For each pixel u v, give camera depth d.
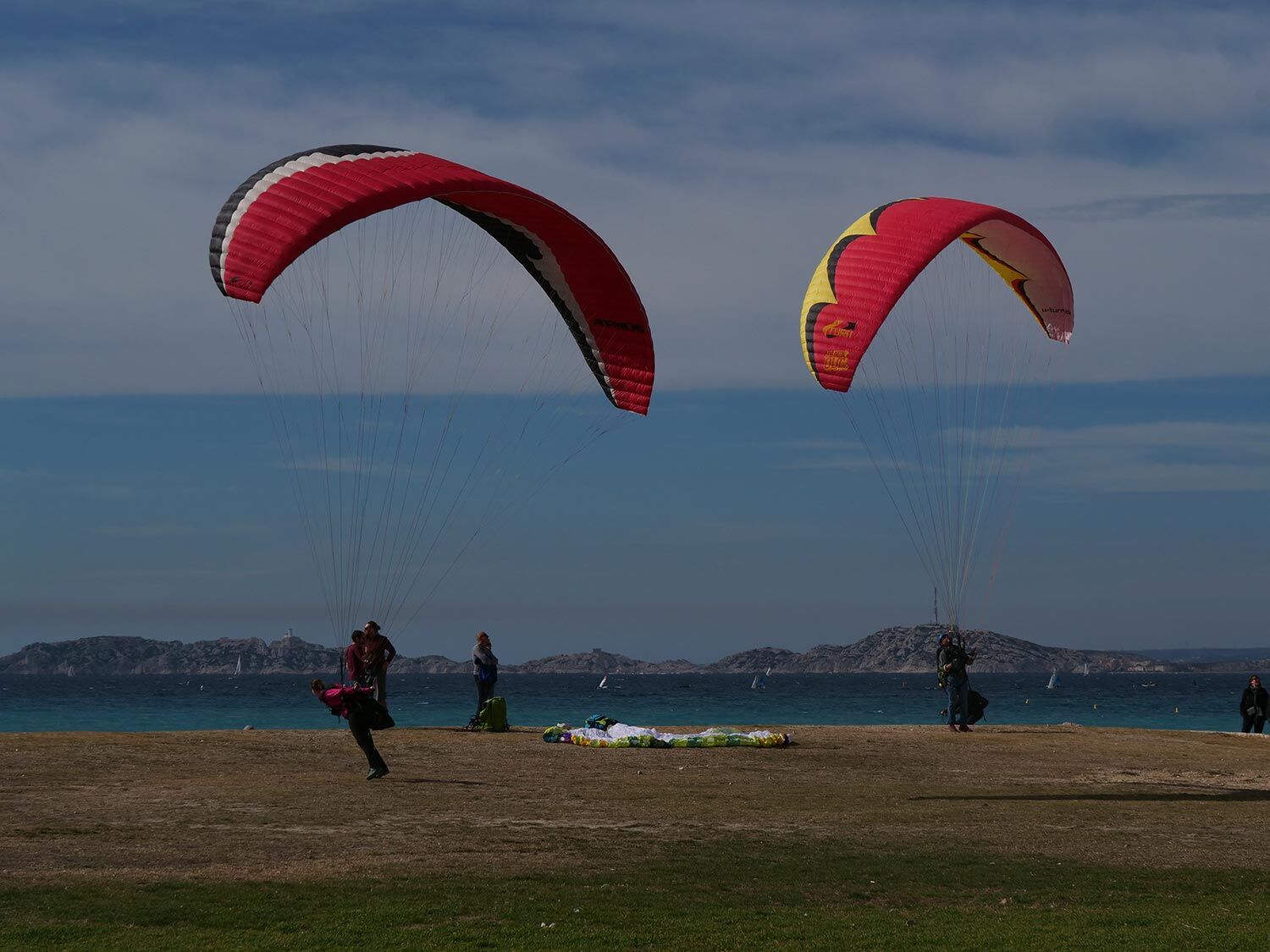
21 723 86.19
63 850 14.36
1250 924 12.25
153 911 11.84
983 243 27.78
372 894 12.60
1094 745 27.25
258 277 19.97
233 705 124.62
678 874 13.91
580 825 16.58
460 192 21.23
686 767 22.64
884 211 25.59
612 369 25.81
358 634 22.12
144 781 19.56
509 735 27.34
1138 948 11.28
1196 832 17.25
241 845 14.87
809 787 20.56
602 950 10.95
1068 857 15.37
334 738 25.48
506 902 12.46
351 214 20.16
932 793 20.36
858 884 13.74
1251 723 33.03
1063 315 28.41
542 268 25.14
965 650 29.69
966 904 13.05
